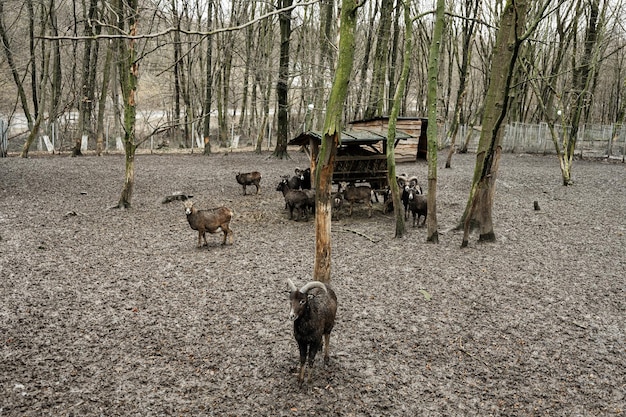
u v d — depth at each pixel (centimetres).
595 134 3127
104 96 2664
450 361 548
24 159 2328
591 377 517
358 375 514
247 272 833
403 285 782
